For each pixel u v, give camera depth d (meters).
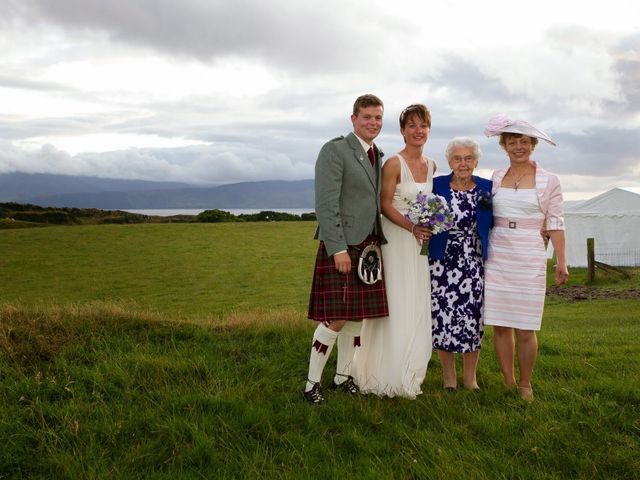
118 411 3.88
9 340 5.02
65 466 3.19
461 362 5.73
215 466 3.27
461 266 4.63
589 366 5.31
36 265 29.72
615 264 26.25
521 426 3.79
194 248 35.44
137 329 5.91
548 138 4.38
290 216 62.75
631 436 3.61
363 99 4.40
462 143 4.62
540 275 4.48
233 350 5.47
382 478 3.12
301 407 4.10
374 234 4.52
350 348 4.75
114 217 69.81
